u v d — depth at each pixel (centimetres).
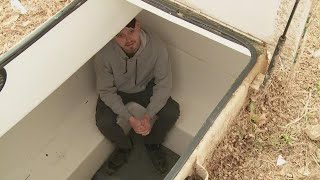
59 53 195
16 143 266
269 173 158
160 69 264
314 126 165
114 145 311
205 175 141
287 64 177
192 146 141
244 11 163
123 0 207
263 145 166
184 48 277
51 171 275
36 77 192
